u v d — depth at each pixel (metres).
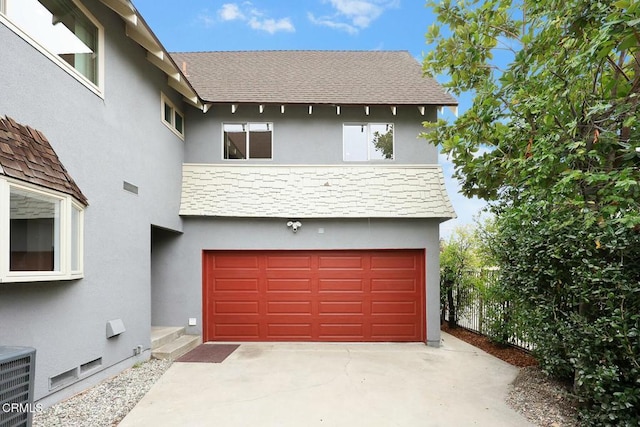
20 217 3.96
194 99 8.45
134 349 6.61
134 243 6.66
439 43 5.80
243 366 6.80
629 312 3.94
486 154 5.21
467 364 7.05
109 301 5.83
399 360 7.31
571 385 5.46
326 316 9.02
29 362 2.95
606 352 4.08
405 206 8.82
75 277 4.89
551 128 4.29
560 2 4.08
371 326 8.99
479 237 8.61
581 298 4.55
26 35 4.17
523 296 5.92
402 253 9.08
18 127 4.02
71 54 5.07
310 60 11.88
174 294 8.82
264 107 9.30
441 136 5.96
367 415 4.71
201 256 8.90
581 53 3.80
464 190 6.09
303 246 8.96
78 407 4.67
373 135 9.44
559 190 3.78
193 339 8.33
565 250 4.85
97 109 5.57
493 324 8.10
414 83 10.19
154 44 6.53
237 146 9.38
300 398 5.25
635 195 3.43
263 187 9.04
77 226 5.05
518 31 5.37
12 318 3.96
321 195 8.95
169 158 8.27
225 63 11.50
